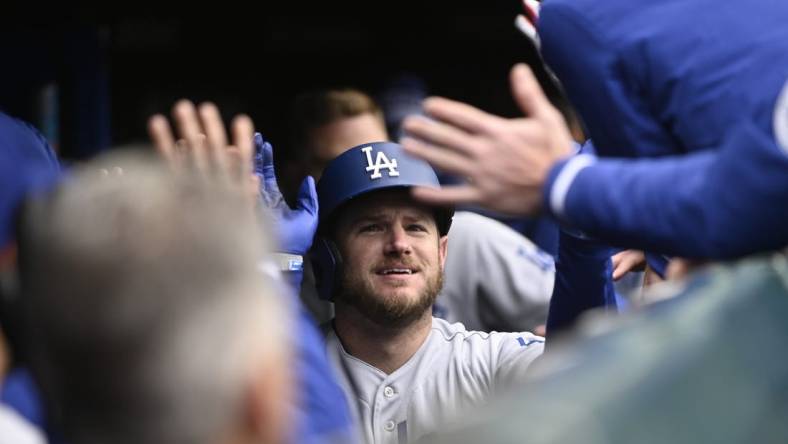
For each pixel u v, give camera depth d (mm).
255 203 5238
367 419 8273
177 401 2439
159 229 2494
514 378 8211
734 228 4438
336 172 8273
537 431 2203
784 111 4648
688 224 4500
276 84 18859
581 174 4691
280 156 18250
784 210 4395
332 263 8250
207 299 2477
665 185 4574
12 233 4148
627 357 2496
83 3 13453
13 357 3863
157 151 5152
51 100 12992
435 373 8367
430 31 19094
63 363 2479
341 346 8453
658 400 2400
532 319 10492
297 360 4699
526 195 4750
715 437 2463
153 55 18078
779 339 2873
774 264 3350
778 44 4879
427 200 4801
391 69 19031
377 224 8242
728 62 4965
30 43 12969
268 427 2574
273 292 2719
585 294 7461
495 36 19047
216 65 18438
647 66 5180
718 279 3172
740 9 5051
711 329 2750
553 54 5477
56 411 2562
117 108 17641
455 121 4762
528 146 4727
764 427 2633
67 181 2855
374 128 10680
